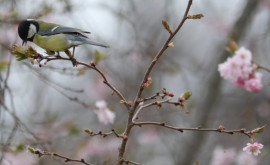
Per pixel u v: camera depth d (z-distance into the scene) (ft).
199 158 45.27
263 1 49.47
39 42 24.13
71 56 23.44
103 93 47.85
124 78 45.16
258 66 26.11
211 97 46.52
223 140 45.85
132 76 46.24
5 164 31.04
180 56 53.36
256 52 46.44
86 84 48.91
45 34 23.94
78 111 47.21
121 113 43.32
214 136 47.19
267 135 45.03
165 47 18.54
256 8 47.06
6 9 35.14
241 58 25.58
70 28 23.84
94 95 47.85
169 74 45.93
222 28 52.29
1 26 35.27
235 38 46.14
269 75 47.03
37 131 36.96
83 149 38.86
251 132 19.38
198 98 47.73
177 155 43.62
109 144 42.34
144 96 44.27
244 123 46.39
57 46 23.22
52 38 23.35
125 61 45.98
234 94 48.19
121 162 18.86
